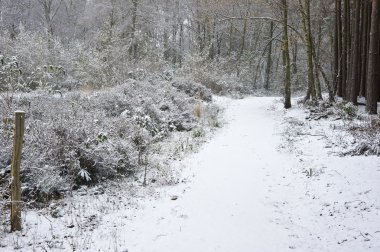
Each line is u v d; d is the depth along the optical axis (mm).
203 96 21516
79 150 8516
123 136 10594
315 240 6152
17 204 6051
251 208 7406
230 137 13758
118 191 8203
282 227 6629
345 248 5824
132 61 21922
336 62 23969
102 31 26344
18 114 5883
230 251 5785
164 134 13328
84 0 46812
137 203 7559
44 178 7277
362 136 11242
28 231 6148
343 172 8945
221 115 18172
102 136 8477
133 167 9703
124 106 13641
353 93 18641
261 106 22406
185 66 28703
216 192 8234
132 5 32656
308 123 15367
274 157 10961
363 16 20875
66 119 9141
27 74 17984
